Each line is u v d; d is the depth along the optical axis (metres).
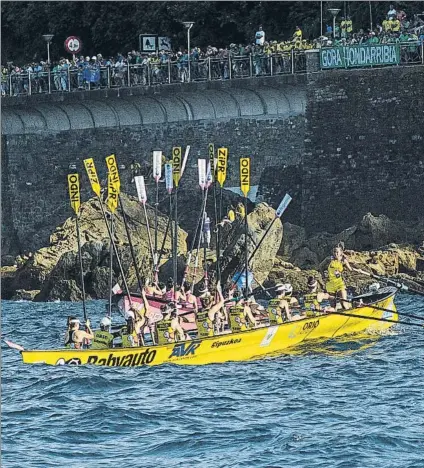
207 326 149.50
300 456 107.56
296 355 151.50
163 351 146.38
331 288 162.62
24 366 146.50
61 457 109.12
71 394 132.12
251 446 110.94
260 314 159.12
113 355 145.25
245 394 130.88
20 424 120.56
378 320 157.75
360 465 104.62
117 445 112.69
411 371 141.12
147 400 128.62
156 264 179.25
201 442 112.56
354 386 133.88
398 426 116.19
